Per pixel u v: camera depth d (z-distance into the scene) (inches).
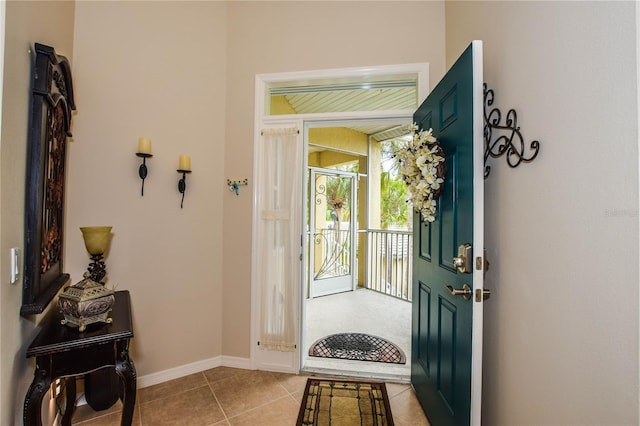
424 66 87.7
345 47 92.0
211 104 95.3
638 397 28.4
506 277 51.5
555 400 39.5
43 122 47.9
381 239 189.0
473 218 50.9
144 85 84.0
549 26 40.7
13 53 40.3
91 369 49.2
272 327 93.0
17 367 43.6
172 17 89.0
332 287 185.0
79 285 52.9
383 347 109.0
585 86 34.6
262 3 96.4
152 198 85.3
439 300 65.3
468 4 69.4
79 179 75.3
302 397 79.7
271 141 94.0
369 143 199.6
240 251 95.5
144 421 70.4
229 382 86.6
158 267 86.2
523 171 46.8
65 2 68.2
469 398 50.9
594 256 33.3
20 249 43.6
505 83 52.1
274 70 95.0
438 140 66.5
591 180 33.7
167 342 87.7
